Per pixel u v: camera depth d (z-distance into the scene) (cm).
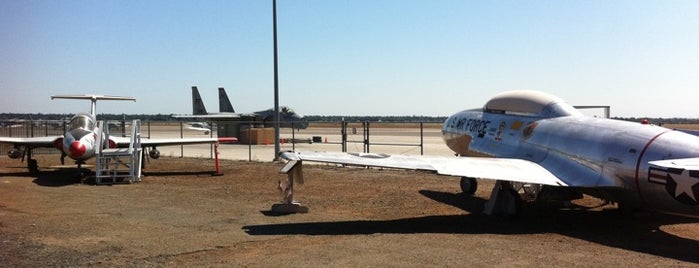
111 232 891
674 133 898
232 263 688
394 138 4822
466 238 854
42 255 724
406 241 825
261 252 751
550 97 1232
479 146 1359
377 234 884
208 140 2009
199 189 1505
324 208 1189
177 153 3119
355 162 991
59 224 959
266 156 2831
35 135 4597
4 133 4922
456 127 1523
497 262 693
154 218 1034
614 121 1027
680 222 1028
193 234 880
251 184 1623
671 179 827
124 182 1656
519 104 1274
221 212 1114
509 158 1204
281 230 923
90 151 1712
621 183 918
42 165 2306
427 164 1009
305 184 1617
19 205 1191
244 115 4969
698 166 723
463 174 955
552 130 1123
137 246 786
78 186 1574
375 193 1436
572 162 1025
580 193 1108
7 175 1883
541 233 912
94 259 704
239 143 4294
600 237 882
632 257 733
